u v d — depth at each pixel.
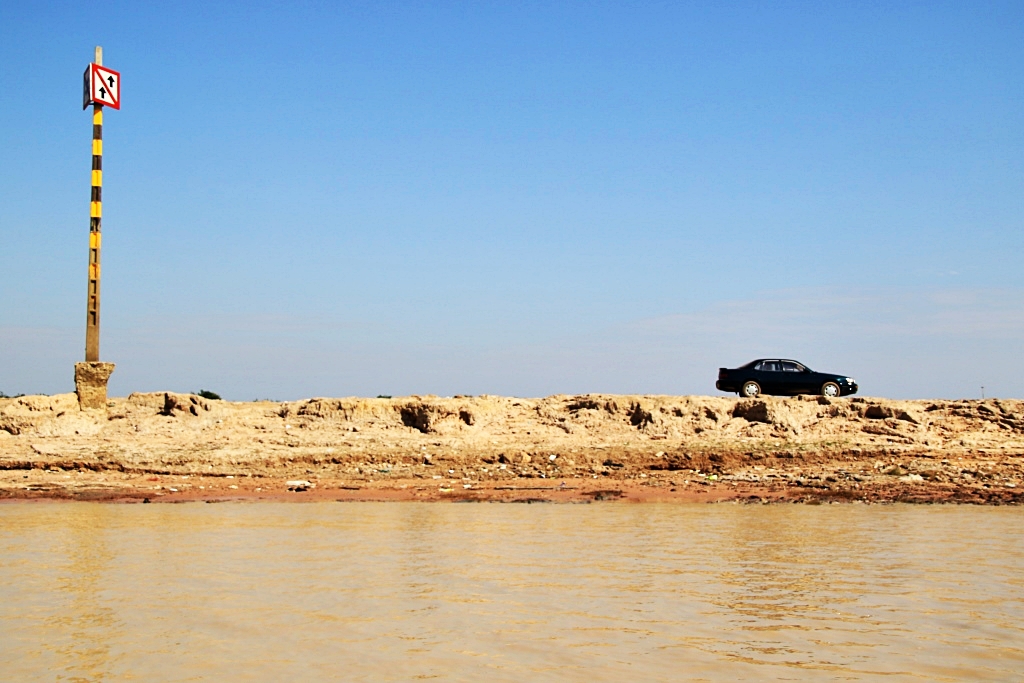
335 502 25.78
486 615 13.23
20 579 15.66
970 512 22.88
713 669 10.79
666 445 32.25
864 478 27.94
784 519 21.91
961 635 12.09
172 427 35.78
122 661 11.27
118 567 16.64
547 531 20.39
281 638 12.17
